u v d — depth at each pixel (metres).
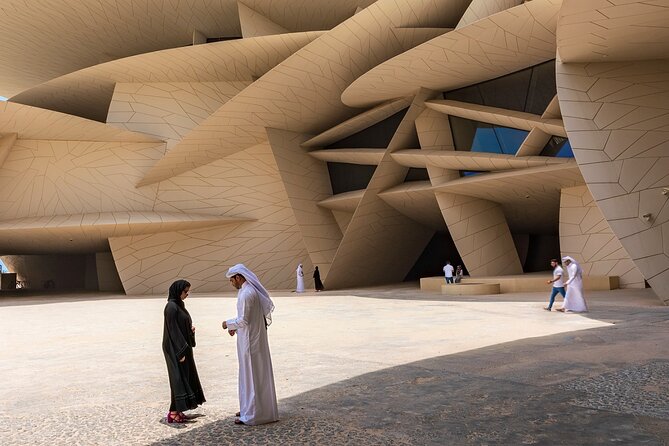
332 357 7.62
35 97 29.64
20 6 28.00
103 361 8.29
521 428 4.11
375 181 23.38
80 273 41.16
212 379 6.69
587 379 5.54
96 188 27.22
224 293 26.42
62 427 4.79
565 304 12.20
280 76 22.41
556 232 27.45
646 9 9.92
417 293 20.64
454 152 21.36
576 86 12.80
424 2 19.94
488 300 16.03
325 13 28.88
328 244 27.38
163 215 27.02
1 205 26.47
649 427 4.00
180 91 28.28
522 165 19.14
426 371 6.38
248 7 27.80
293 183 26.91
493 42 16.75
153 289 27.88
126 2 27.64
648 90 12.55
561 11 10.02
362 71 23.36
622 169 12.20
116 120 27.41
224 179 28.17
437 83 20.62
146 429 4.65
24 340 11.05
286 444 4.07
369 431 4.25
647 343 7.47
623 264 17.77
